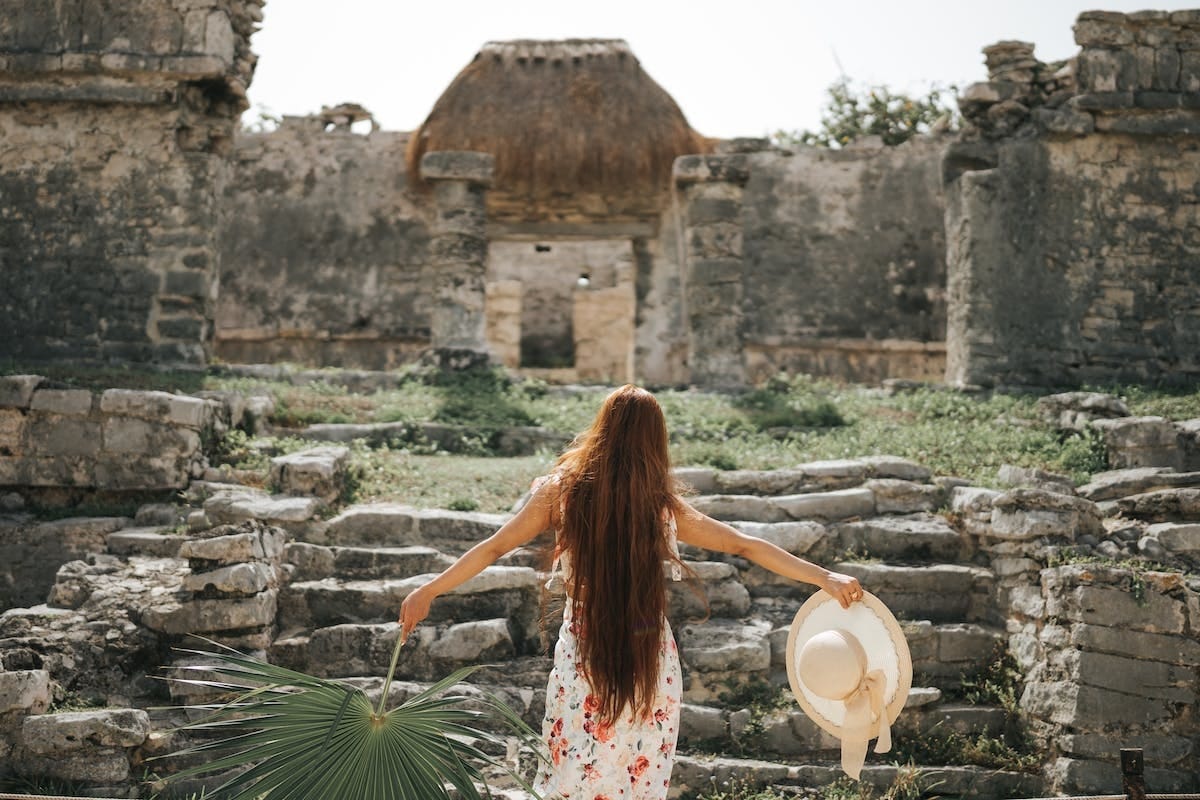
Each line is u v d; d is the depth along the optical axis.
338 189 18.66
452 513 7.64
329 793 3.24
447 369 13.59
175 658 6.14
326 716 3.29
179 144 13.12
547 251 26.31
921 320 18.42
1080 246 12.83
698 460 9.36
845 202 18.58
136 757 5.42
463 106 17.16
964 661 6.61
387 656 6.28
